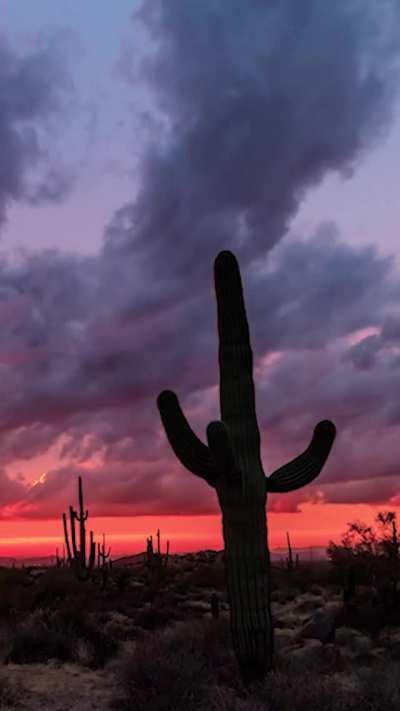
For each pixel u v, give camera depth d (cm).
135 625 2120
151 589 3095
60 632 1512
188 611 2581
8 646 1480
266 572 1129
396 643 1598
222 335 1192
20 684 1191
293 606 2462
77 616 1653
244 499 1124
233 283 1199
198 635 1466
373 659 1445
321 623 1659
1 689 1118
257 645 1106
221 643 1406
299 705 961
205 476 1173
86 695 1141
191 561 6125
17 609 2183
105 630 1681
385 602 1948
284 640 1633
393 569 2067
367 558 2253
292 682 1015
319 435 1209
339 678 1277
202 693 1069
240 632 1115
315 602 2331
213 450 1080
